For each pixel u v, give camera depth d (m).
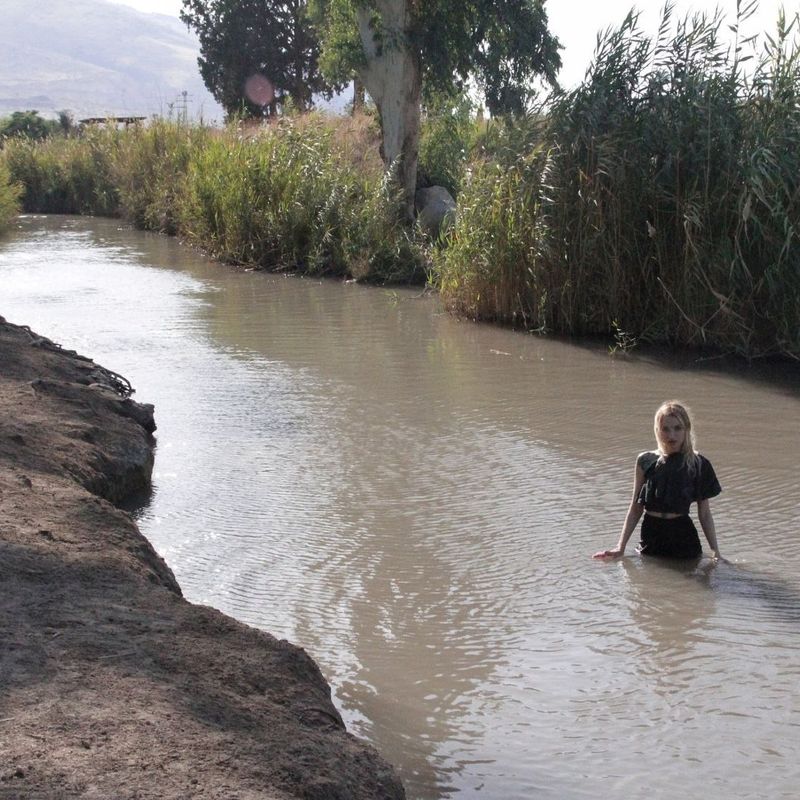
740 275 13.87
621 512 8.03
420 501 8.30
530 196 15.59
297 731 4.26
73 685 4.26
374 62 24.98
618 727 4.98
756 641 5.85
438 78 24.88
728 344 14.05
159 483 8.80
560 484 8.69
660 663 5.61
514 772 4.60
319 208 22.59
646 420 10.68
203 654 4.77
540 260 15.40
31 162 42.53
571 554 7.20
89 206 40.91
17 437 8.12
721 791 4.45
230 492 8.55
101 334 15.27
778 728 4.95
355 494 8.48
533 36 24.47
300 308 17.77
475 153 18.34
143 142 35.47
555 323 15.56
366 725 5.01
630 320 14.98
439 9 24.16
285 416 10.84
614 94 15.49
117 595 5.36
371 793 4.03
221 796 3.58
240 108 49.81
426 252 21.16
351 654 5.77
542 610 6.31
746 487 8.60
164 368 13.05
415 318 16.72
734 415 10.90
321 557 7.19
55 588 5.34
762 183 13.51
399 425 10.50
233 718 4.23
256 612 6.32
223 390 11.91
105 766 3.66
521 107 17.22
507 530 7.66
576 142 15.08
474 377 12.60
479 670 5.57
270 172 23.55
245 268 23.23
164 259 25.05
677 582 6.69
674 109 14.95
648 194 14.71
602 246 14.87
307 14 27.53
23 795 3.42
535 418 10.75
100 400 9.98
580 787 4.48
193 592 6.62
